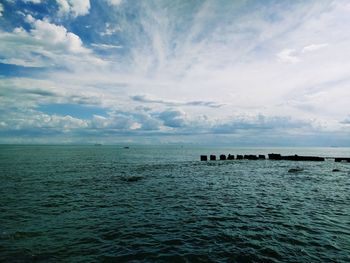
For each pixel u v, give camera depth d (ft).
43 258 34.19
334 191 82.94
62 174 122.93
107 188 86.99
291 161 220.23
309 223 49.57
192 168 159.12
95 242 39.88
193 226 47.67
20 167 151.94
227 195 76.13
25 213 55.83
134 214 55.67
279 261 33.47
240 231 44.96
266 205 63.93
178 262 33.32
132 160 234.17
